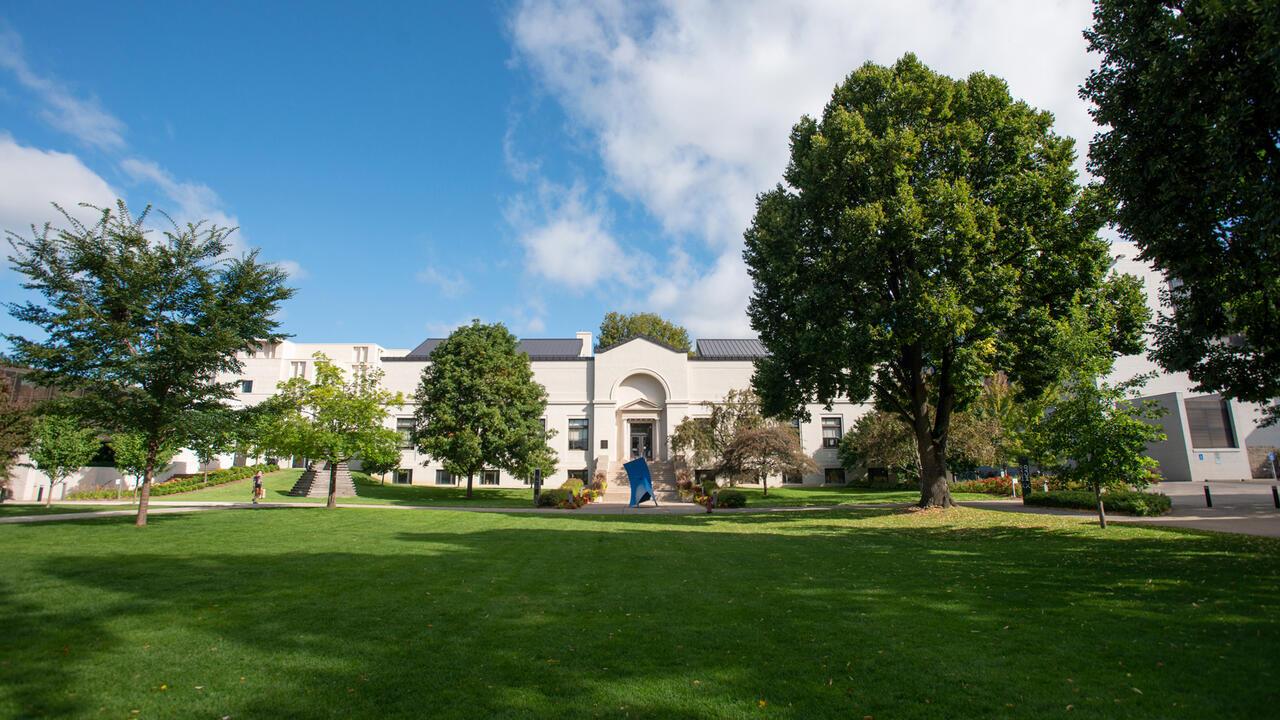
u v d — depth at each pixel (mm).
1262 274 11641
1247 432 46375
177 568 11273
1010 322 21234
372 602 8898
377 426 29734
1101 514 18203
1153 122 11734
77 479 40812
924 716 5148
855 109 23719
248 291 19125
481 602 9008
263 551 13539
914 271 21047
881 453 38719
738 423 40875
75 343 16953
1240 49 10305
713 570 11984
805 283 23672
